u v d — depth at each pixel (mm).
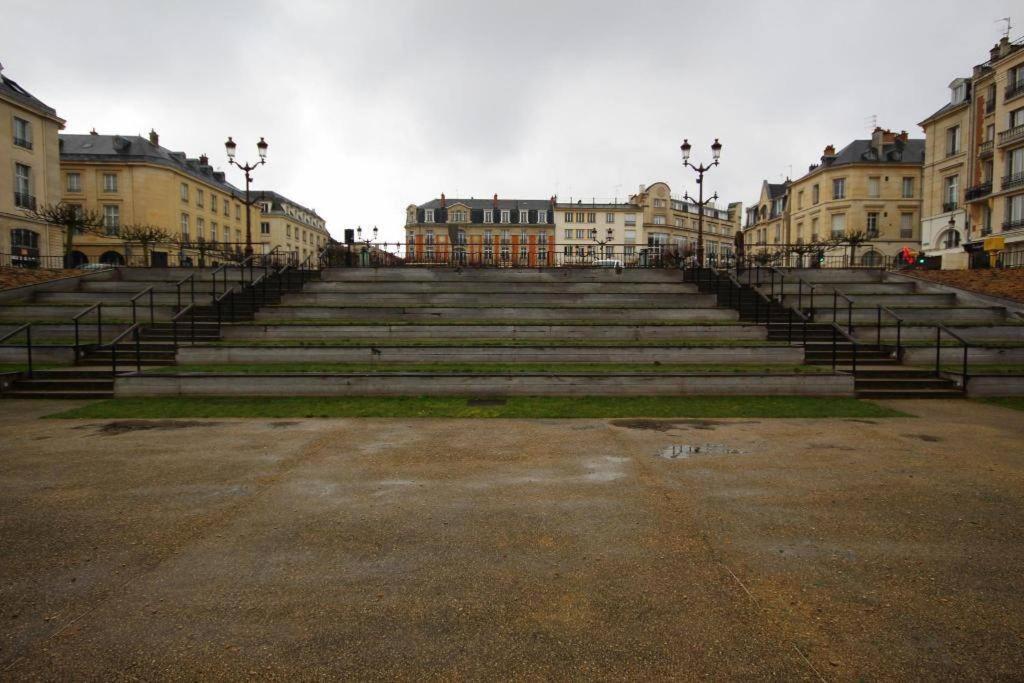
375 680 2893
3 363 13336
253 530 4734
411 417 9289
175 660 3045
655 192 85375
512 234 81312
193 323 14188
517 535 4664
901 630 3328
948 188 39844
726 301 19344
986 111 35781
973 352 13875
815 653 3113
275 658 3066
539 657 3084
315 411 9727
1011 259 27516
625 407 10117
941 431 8430
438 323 15984
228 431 8289
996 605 3592
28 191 35781
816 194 53406
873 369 12633
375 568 4094
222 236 58750
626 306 19125
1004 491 5691
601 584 3871
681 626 3379
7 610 3514
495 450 7281
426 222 81062
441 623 3408
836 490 5738
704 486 5871
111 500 5406
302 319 17609
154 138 53344
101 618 3436
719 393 11203
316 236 85688
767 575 3992
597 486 5871
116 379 10875
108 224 47375
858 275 23297
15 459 6781
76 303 17625
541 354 13805
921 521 4934
